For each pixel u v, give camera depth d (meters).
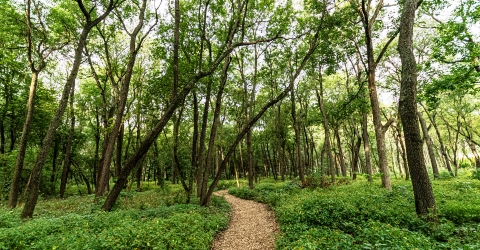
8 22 14.59
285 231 8.08
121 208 11.55
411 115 7.64
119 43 20.70
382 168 14.30
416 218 7.06
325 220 7.95
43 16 15.72
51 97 22.05
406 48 7.88
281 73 21.50
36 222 7.86
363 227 6.87
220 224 9.84
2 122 20.72
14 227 7.38
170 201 13.26
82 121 26.97
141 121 16.75
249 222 11.00
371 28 14.62
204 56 15.84
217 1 12.97
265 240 8.09
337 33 14.28
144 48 21.14
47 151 10.40
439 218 7.29
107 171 13.30
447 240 5.79
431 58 13.94
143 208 12.20
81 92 24.98
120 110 13.51
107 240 5.67
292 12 12.92
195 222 8.51
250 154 22.94
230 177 53.47
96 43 19.28
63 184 21.45
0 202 15.50
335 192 13.59
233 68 21.23
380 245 5.05
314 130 41.91
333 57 15.58
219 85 14.30
